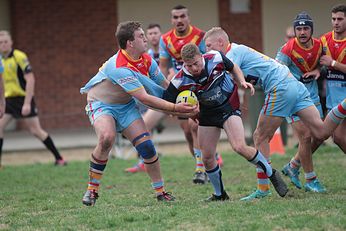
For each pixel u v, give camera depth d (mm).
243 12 56469
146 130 23266
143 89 22141
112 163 38156
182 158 38938
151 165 23531
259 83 23484
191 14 56125
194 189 27703
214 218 20031
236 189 26828
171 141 48500
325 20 55938
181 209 21641
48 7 56281
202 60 21922
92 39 56469
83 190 28984
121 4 56094
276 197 23484
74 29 56438
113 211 22219
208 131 22859
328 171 30109
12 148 48938
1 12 56438
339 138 25094
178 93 22266
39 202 26047
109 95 22891
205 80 21938
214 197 23984
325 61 24812
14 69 36812
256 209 20859
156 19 56000
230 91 22422
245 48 23328
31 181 32312
